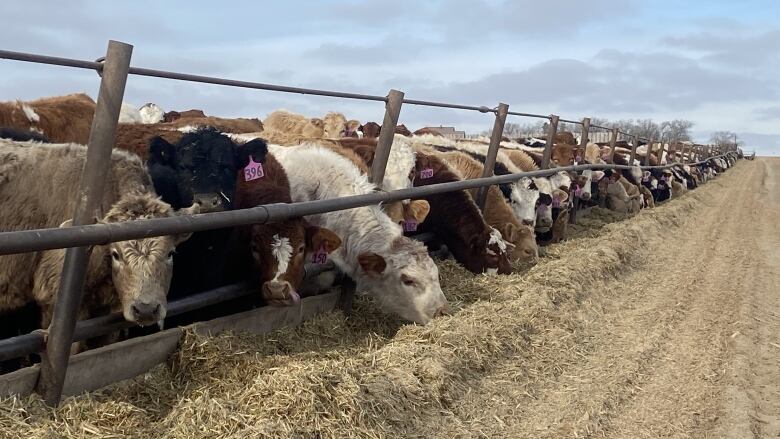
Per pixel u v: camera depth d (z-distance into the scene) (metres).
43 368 3.97
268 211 4.87
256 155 6.09
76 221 4.01
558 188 12.91
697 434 4.82
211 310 5.92
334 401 4.18
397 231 6.75
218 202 5.72
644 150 30.39
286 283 5.61
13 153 4.77
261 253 5.72
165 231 4.02
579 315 7.62
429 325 6.11
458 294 7.66
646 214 17.59
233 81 5.08
